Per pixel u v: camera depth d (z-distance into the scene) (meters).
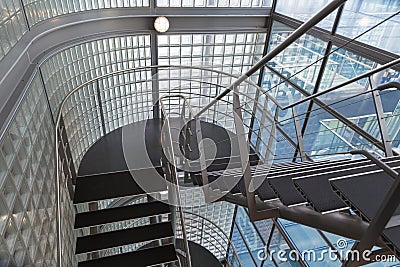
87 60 3.49
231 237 5.68
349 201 1.17
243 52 4.64
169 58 4.36
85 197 2.27
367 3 2.74
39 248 1.91
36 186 2.03
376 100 2.21
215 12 4.15
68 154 2.52
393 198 0.84
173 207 2.20
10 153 1.71
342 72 3.09
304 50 3.71
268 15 4.34
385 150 2.14
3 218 1.52
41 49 2.72
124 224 3.55
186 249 1.84
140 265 1.98
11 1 2.12
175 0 3.96
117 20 3.72
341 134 3.08
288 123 3.99
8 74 1.91
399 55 2.41
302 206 1.54
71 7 3.21
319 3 3.44
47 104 2.55
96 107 3.81
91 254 2.13
